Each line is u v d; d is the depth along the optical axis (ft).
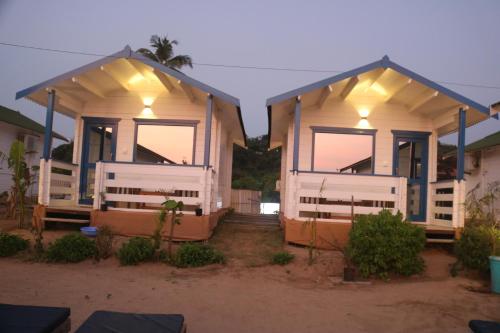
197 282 22.79
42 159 34.06
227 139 52.42
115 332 10.66
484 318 17.99
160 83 38.75
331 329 16.40
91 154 39.58
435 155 37.99
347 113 38.14
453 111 34.50
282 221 40.06
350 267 24.21
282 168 47.11
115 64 34.14
